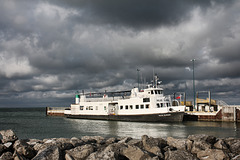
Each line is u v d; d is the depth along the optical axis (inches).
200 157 580.7
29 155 631.8
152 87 2463.1
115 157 541.6
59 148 611.8
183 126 1939.0
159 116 2191.2
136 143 679.7
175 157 550.9
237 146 642.2
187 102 3038.9
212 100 2785.4
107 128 1866.4
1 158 603.5
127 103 2448.3
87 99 3053.6
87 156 588.1
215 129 1739.7
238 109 2368.4
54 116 4163.4
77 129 1860.2
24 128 2041.1
